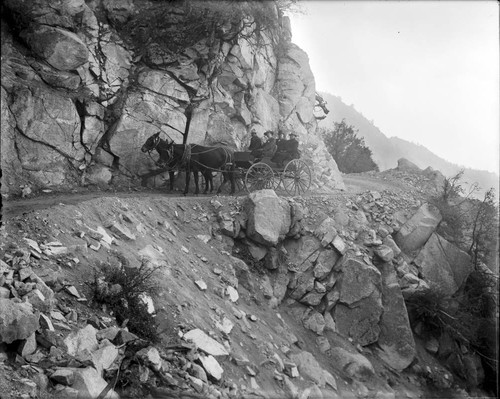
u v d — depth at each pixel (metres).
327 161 25.50
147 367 6.67
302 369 11.62
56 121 14.12
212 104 18.73
